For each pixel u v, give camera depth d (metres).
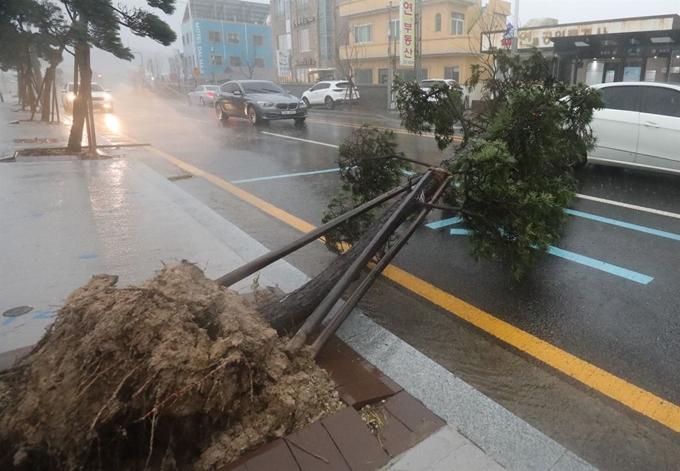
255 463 2.00
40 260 4.15
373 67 32.22
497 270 4.30
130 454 1.96
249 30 59.97
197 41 57.19
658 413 2.53
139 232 4.93
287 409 2.15
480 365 2.93
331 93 27.19
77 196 6.35
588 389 2.72
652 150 7.16
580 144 4.87
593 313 3.55
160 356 1.93
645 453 2.26
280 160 10.16
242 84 18.28
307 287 3.10
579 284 4.02
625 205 6.25
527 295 3.84
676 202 6.35
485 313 3.56
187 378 1.92
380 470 2.00
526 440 2.28
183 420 1.97
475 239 3.75
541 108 3.68
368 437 2.16
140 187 6.95
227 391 2.01
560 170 4.76
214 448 2.02
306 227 5.54
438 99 5.17
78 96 10.08
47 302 3.41
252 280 3.88
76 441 1.84
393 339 3.11
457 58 27.36
